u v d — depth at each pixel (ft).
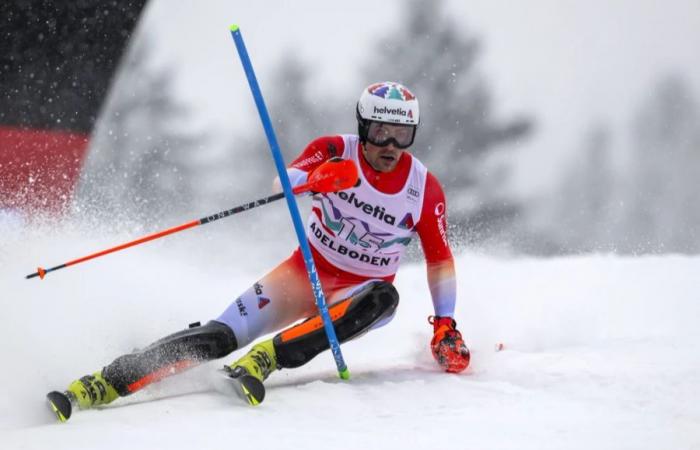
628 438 36.91
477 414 43.06
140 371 46.11
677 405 42.52
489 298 78.28
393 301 51.37
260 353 48.80
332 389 49.11
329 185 50.03
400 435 39.06
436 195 54.60
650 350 55.26
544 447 36.01
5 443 36.86
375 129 51.26
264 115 49.19
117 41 199.21
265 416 43.27
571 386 47.78
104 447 36.11
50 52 186.80
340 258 55.57
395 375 53.42
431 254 55.62
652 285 81.05
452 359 53.26
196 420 41.83
